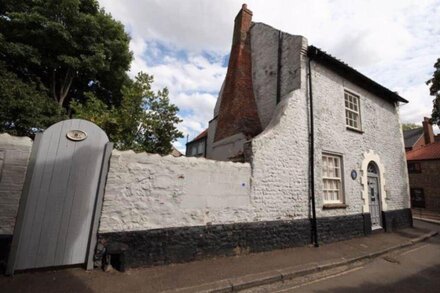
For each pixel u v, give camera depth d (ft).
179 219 16.97
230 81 36.50
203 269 15.67
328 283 15.47
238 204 19.77
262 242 20.48
